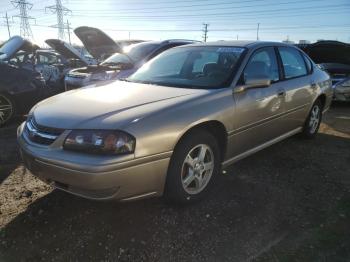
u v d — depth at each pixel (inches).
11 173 153.3
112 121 104.0
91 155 100.3
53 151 105.2
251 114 142.6
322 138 216.1
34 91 262.2
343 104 359.6
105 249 101.8
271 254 100.5
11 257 98.4
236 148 140.9
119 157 99.8
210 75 144.7
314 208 127.0
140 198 109.6
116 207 123.8
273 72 163.8
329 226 115.1
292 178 152.6
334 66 364.2
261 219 118.6
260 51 158.6
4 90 244.5
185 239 107.0
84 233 109.0
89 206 124.3
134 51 284.5
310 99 191.2
